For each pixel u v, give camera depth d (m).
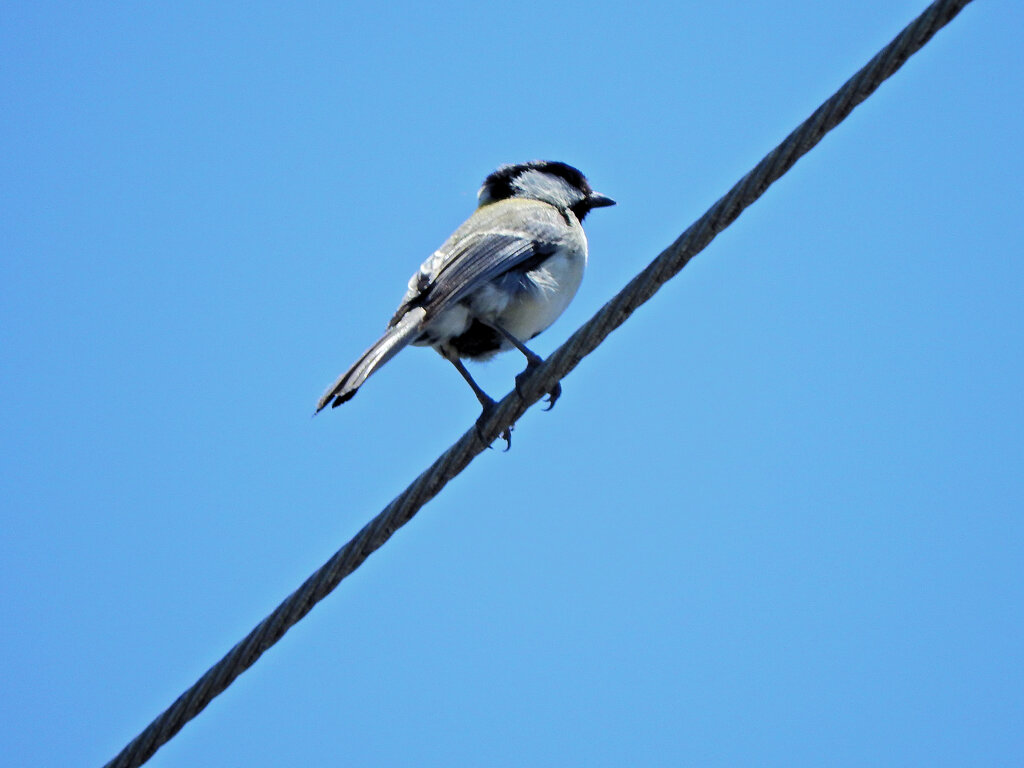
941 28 8.26
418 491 10.09
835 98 8.73
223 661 9.59
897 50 8.41
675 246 9.50
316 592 9.73
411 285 12.23
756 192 9.15
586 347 9.99
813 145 8.92
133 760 9.53
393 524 10.02
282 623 9.62
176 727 9.50
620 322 9.84
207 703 9.52
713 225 9.34
